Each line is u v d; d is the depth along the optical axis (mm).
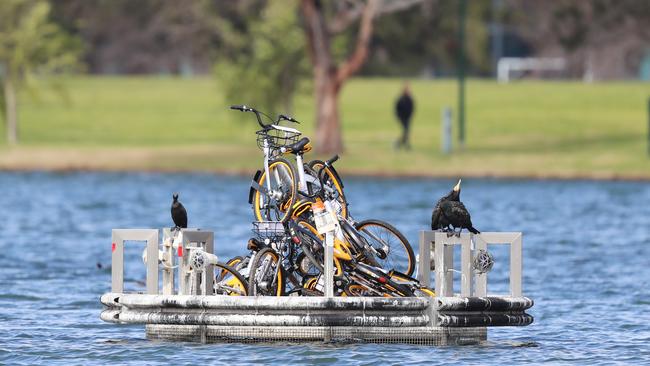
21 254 109562
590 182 191500
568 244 118375
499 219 141750
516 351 63938
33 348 64312
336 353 61938
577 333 70438
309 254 65938
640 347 65688
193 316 63750
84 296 84938
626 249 114250
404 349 63594
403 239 67688
